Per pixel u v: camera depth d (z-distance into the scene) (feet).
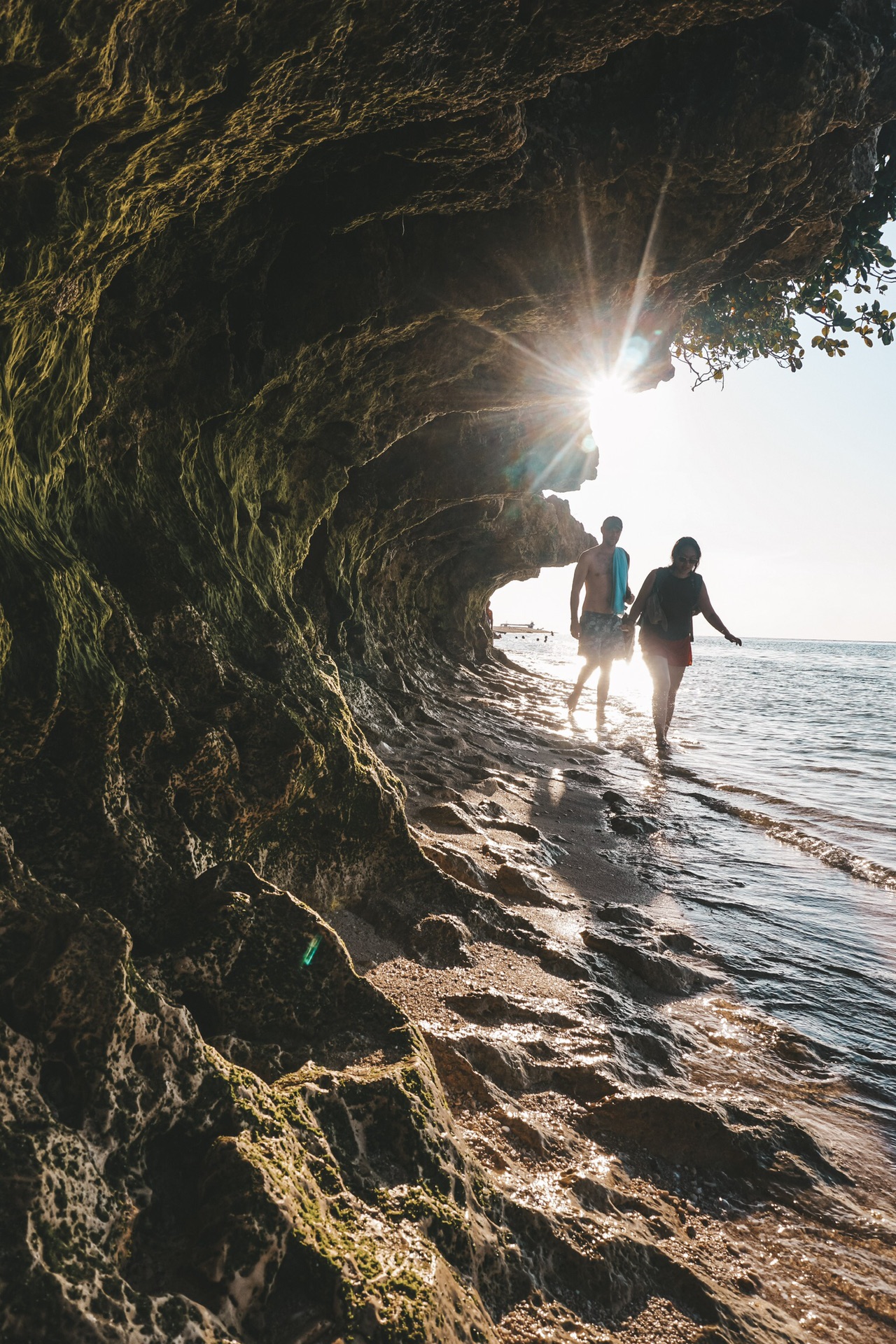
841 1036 11.27
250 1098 5.92
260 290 12.59
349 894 11.35
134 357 10.51
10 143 5.84
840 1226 7.37
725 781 30.83
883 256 20.90
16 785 7.46
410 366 16.97
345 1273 4.93
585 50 8.75
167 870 8.20
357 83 7.73
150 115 6.37
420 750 23.77
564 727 40.37
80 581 8.57
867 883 18.60
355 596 28.50
